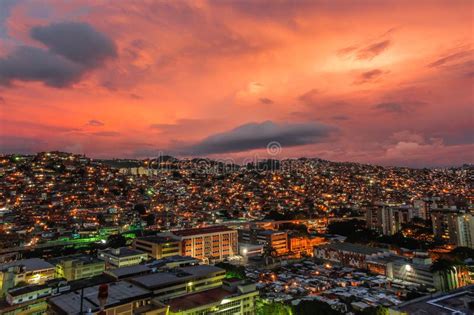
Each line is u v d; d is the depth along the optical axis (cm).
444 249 18100
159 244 15350
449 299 5819
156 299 7938
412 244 19125
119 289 7988
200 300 8369
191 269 10000
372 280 13462
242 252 18438
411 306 5553
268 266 16162
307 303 9019
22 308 8081
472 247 18962
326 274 14675
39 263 11412
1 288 9731
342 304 10212
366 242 19962
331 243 18475
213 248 17575
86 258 13162
